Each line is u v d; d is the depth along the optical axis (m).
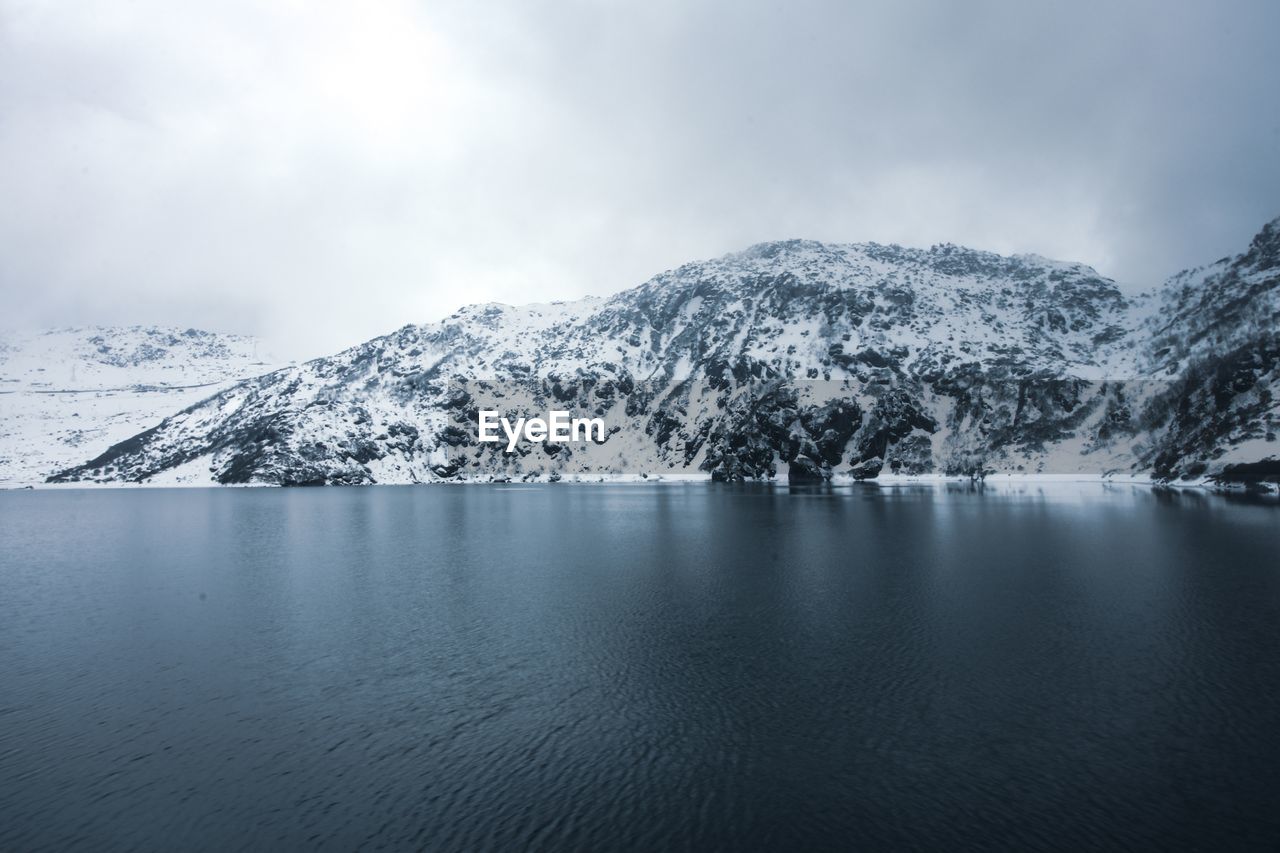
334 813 22.25
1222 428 163.88
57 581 63.25
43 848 20.56
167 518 131.75
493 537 95.31
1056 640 39.03
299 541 92.56
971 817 21.33
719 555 74.44
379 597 54.25
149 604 52.56
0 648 40.78
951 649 37.66
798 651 37.88
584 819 21.61
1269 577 55.56
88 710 30.98
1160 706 29.31
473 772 24.77
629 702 30.94
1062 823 20.94
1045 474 191.62
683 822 21.34
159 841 20.84
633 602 51.19
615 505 151.50
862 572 61.91
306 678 34.84
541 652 38.66
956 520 104.50
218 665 37.09
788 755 25.56
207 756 26.34
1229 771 23.84
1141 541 76.75
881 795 22.69
